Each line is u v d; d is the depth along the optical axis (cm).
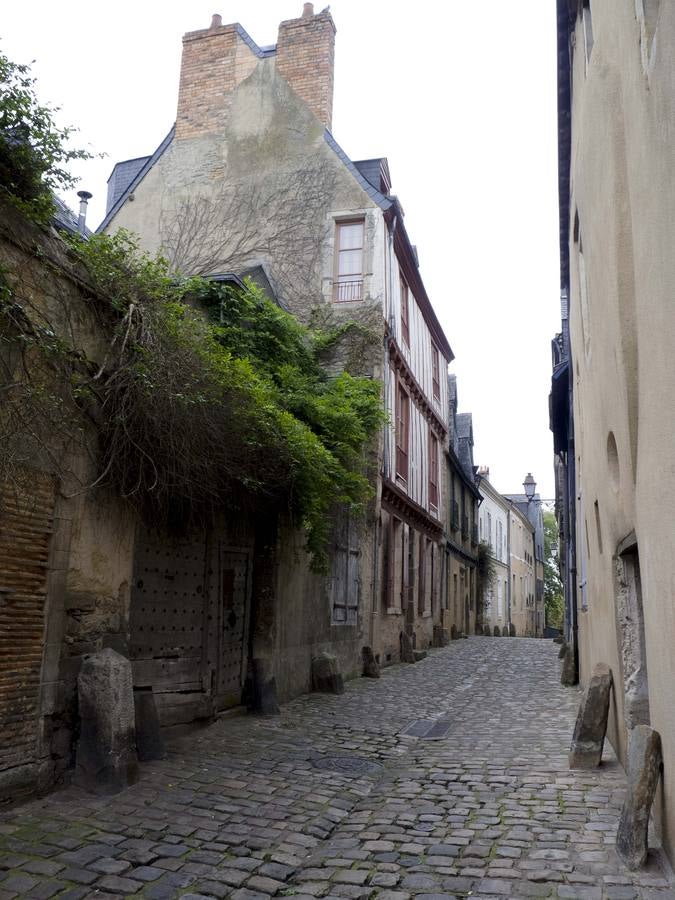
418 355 1898
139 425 608
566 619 1662
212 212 1550
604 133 561
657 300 397
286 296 1468
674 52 336
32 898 376
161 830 480
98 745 553
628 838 430
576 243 935
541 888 398
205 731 781
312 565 955
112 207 1677
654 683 447
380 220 1469
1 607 508
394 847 468
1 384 492
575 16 767
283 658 995
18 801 509
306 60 1598
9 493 515
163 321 615
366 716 927
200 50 1656
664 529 401
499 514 3731
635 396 488
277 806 541
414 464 1828
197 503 764
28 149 495
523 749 737
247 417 725
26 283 526
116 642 632
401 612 1686
